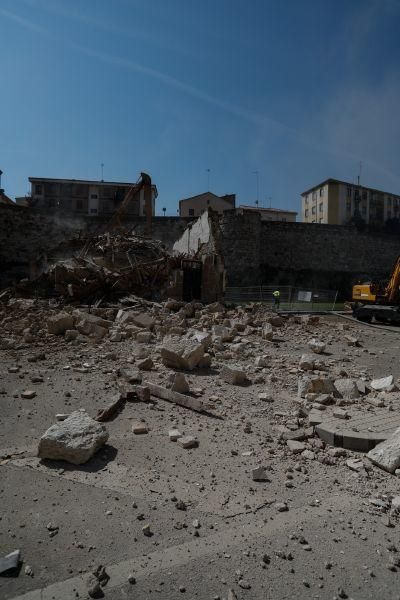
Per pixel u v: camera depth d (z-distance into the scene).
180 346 8.05
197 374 7.64
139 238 24.34
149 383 6.44
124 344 9.84
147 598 2.54
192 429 5.11
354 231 48.56
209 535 3.13
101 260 19.97
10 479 3.82
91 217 40.88
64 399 6.00
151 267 19.30
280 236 45.69
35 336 10.42
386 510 3.54
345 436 4.79
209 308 15.89
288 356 9.71
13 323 11.84
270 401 6.30
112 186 67.56
